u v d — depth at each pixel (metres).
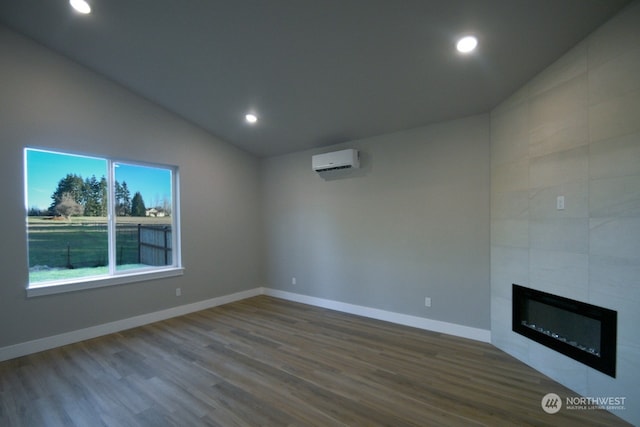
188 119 4.52
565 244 2.46
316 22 2.50
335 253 4.67
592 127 2.23
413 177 3.89
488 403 2.26
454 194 3.59
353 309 4.47
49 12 2.80
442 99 3.26
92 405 2.28
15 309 3.09
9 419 2.12
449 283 3.62
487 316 3.38
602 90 2.16
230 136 4.92
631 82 1.98
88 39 3.11
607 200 2.14
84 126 3.55
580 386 2.34
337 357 3.03
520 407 2.21
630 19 1.98
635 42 1.96
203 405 2.26
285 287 5.32
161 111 4.25
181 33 2.85
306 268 5.03
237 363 2.92
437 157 3.71
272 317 4.31
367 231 4.32
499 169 3.20
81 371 2.77
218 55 3.08
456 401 2.29
